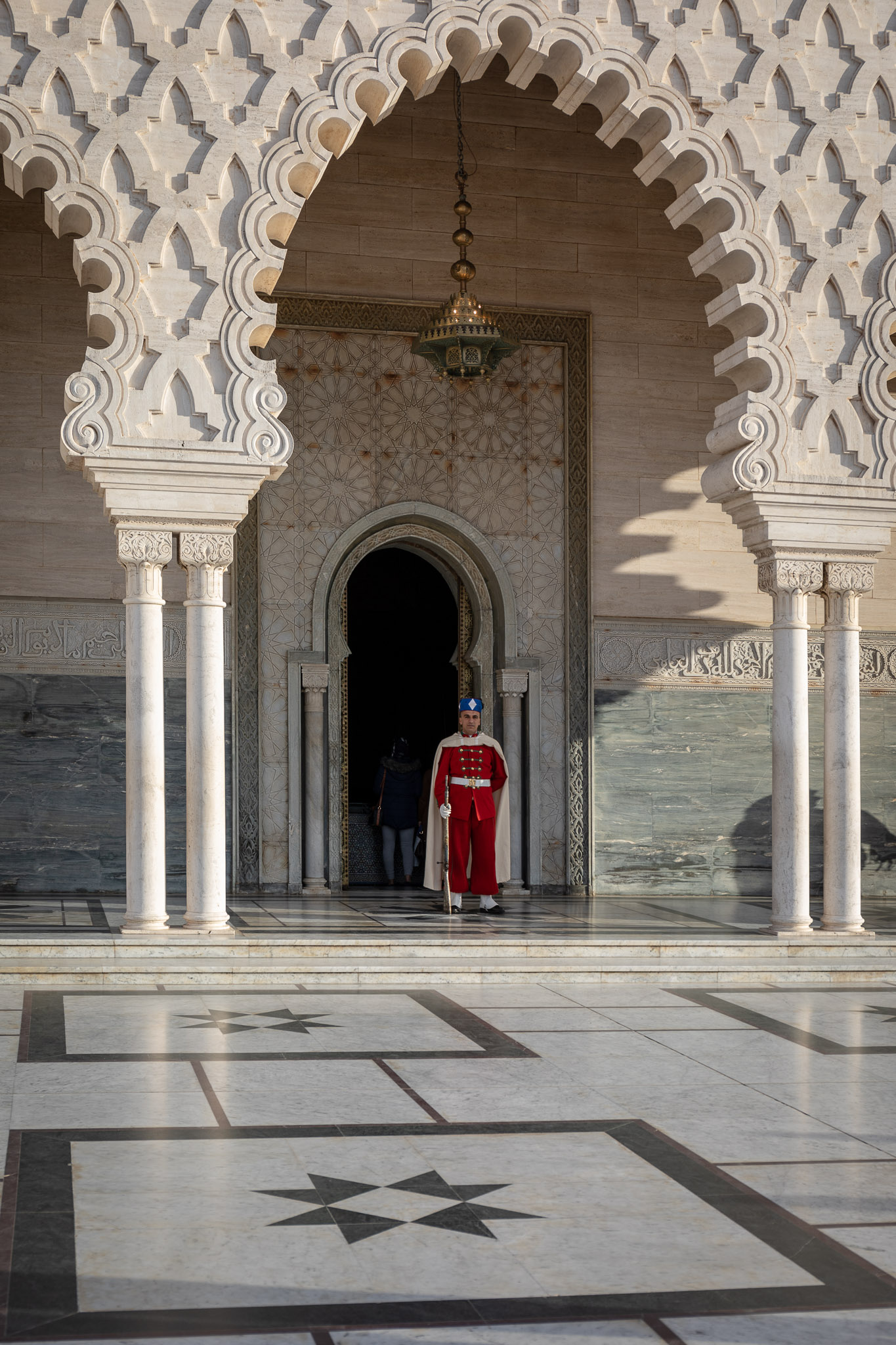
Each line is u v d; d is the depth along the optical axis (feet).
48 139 23.93
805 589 27.02
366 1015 20.61
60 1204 11.54
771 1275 10.18
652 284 38.81
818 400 27.02
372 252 37.19
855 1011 21.72
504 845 32.86
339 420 37.01
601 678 38.06
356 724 50.21
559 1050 18.29
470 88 37.83
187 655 24.84
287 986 23.06
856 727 27.27
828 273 27.14
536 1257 10.47
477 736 33.14
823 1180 12.59
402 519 37.65
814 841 39.27
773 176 27.02
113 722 34.76
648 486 38.55
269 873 36.09
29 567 34.42
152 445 24.04
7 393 34.47
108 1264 10.19
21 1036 18.34
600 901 35.86
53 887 34.19
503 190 37.99
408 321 37.37
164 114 24.41
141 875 24.29
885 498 27.22
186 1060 17.15
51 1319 9.16
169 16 24.50
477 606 38.32
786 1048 18.63
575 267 38.32
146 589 24.44
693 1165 13.01
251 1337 8.93
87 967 22.71
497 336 31.12
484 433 37.83
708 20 26.86
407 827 39.75
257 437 24.48
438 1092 15.78
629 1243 10.83
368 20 25.25
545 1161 13.07
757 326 27.22
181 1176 12.37
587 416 38.22
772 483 26.63
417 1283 9.91
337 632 37.24
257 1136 13.79
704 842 38.34
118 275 24.11
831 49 27.48
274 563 36.47
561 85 27.09
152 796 24.32
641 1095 15.81
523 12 25.85
